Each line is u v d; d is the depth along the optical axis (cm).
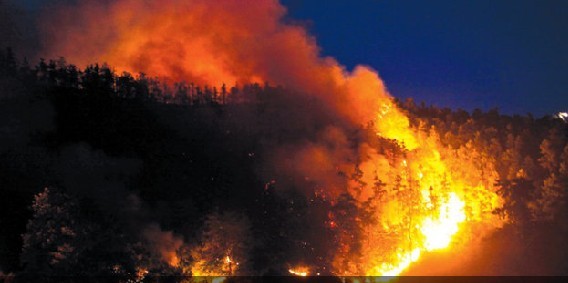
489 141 8350
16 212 5712
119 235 4853
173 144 9638
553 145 7181
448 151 8119
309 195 7319
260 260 6125
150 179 7469
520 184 7125
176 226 6194
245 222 6078
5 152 7350
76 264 4481
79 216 4678
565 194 6662
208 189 7425
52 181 6456
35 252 4484
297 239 6575
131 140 9488
